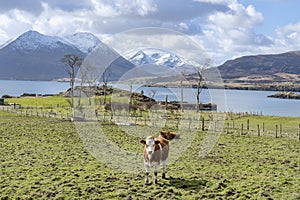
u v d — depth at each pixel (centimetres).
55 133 3662
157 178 1653
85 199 1333
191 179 1639
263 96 18612
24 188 1467
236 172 1820
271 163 2097
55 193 1402
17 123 4712
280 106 11362
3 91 16775
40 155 2311
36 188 1475
